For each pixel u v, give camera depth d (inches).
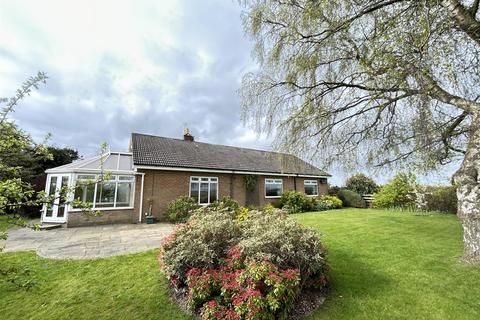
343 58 225.0
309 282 149.3
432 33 161.3
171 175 522.9
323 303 140.5
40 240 310.3
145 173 491.2
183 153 601.3
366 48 202.4
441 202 481.4
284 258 138.4
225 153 705.0
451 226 316.8
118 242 295.1
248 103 265.1
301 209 576.7
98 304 151.9
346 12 197.0
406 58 178.1
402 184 551.8
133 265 210.5
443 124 231.0
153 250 252.2
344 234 279.4
